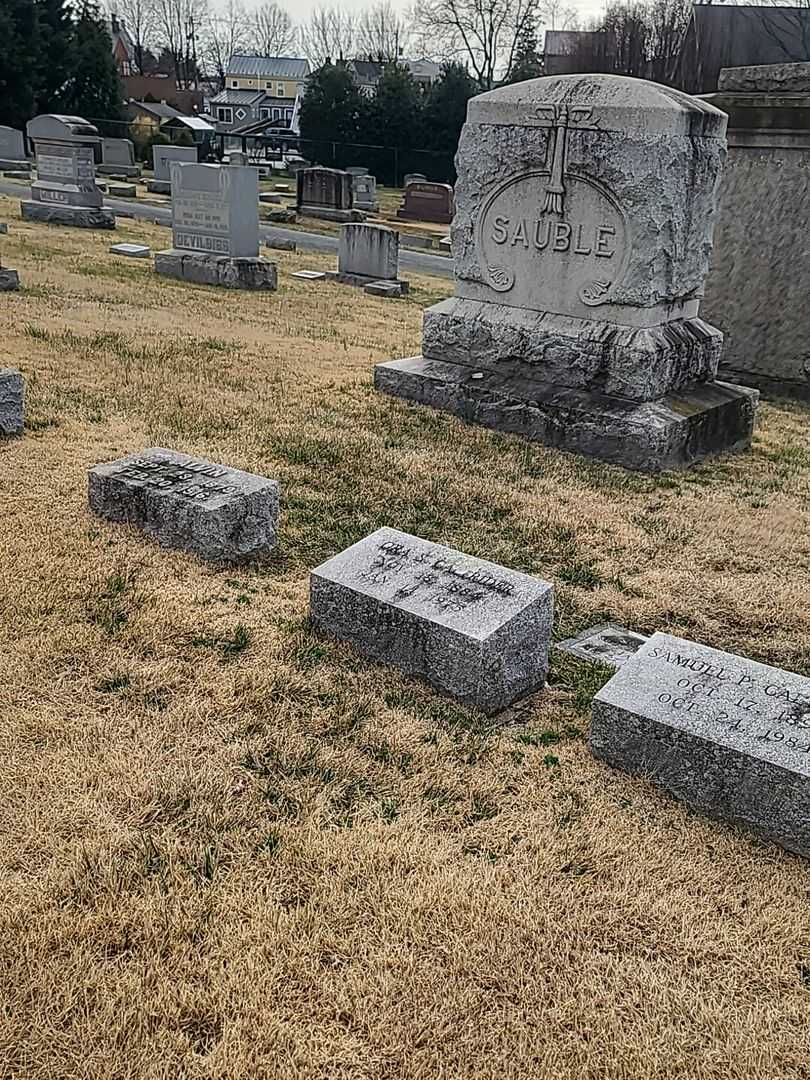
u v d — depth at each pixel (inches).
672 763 92.9
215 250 392.8
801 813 85.7
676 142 187.6
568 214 201.9
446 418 219.0
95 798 86.7
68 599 119.8
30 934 71.9
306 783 91.4
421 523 159.9
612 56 1187.9
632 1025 69.3
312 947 73.3
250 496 136.7
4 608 116.0
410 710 104.2
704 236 206.8
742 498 185.2
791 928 78.9
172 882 78.2
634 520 169.0
